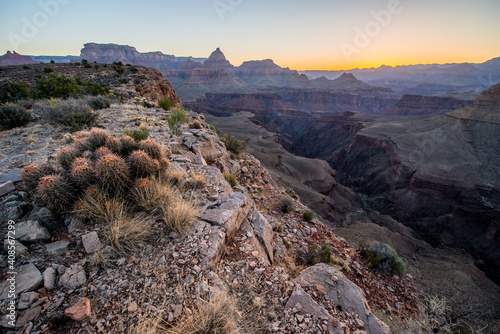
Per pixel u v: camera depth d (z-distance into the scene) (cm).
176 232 438
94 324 281
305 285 429
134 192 471
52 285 316
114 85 2678
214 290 345
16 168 576
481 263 4794
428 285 2342
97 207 421
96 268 352
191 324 292
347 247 843
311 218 921
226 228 475
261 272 416
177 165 653
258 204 889
